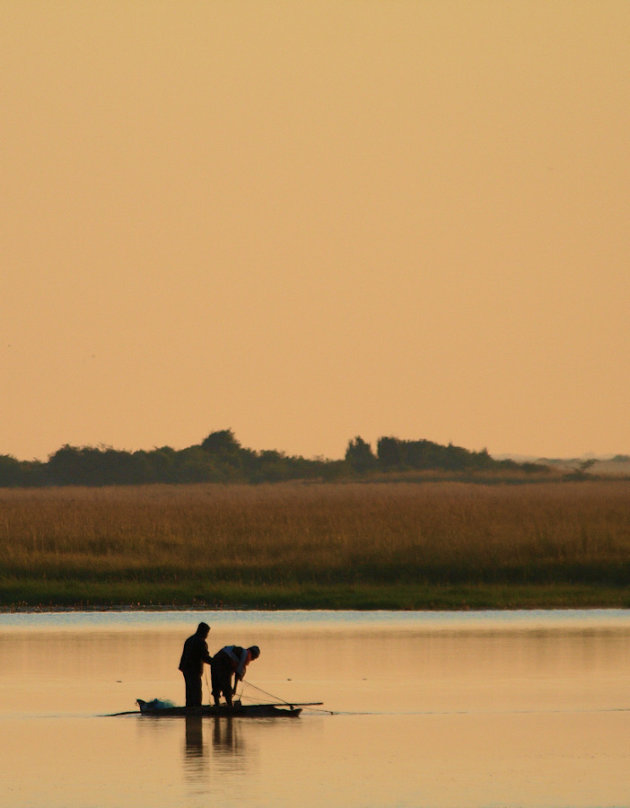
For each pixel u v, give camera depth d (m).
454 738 73.12
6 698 87.62
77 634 122.75
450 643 114.31
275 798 59.22
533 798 59.25
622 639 116.50
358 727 76.62
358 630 124.62
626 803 58.34
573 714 80.44
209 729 76.44
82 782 62.53
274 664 102.38
